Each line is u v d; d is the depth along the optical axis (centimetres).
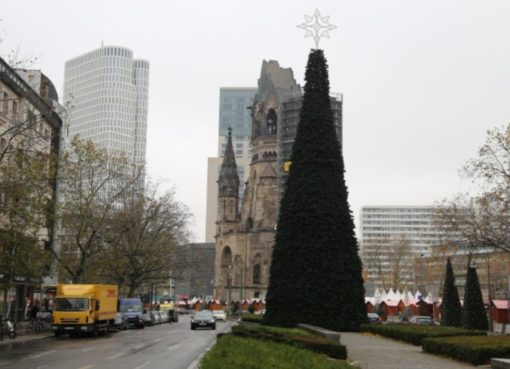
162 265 8788
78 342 4294
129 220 7344
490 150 4738
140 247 8206
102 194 7631
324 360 1994
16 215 4172
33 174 3978
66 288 4944
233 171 17425
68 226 6059
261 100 16675
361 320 4738
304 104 5003
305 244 4744
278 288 4788
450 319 6372
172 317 10462
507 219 4675
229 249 16788
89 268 6669
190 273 13638
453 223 5259
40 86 7394
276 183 15975
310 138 4906
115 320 5781
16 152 4012
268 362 1717
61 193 6147
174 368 2466
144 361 2803
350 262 4797
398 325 4275
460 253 10169
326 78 5044
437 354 2873
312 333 3578
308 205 4797
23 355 3138
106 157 6406
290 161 5003
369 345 3447
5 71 5222
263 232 15788
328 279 4700
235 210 17175
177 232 9112
